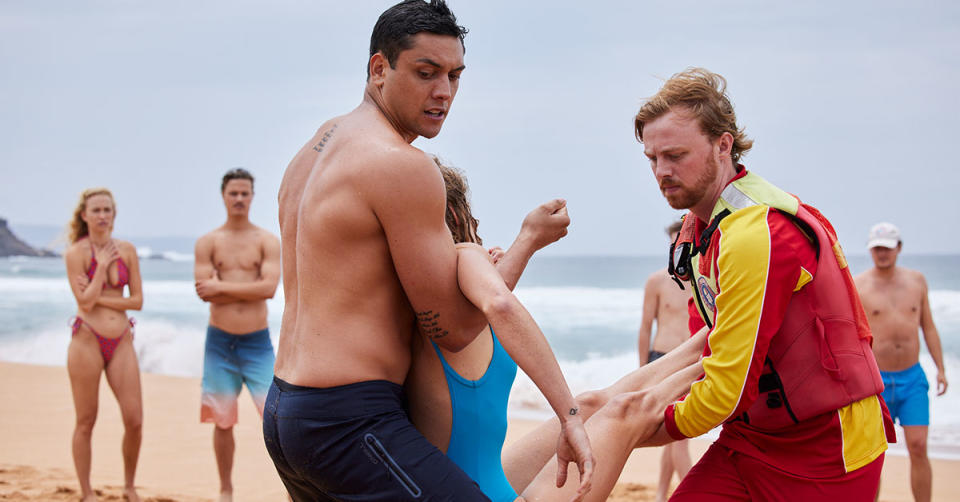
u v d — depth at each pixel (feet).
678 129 9.67
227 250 23.25
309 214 9.05
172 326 70.64
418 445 8.80
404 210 8.66
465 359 9.79
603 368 56.29
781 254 9.34
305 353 8.96
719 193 9.96
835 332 9.69
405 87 9.18
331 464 8.79
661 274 23.08
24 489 22.63
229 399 22.06
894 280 22.48
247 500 22.89
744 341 9.40
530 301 87.56
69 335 69.72
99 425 31.96
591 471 8.64
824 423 9.78
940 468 27.53
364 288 8.87
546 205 10.37
